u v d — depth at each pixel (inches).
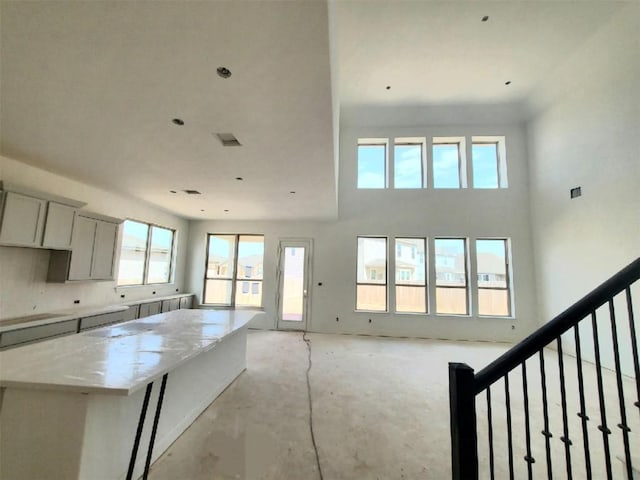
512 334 225.1
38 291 140.4
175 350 79.2
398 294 245.6
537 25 151.4
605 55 160.6
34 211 126.3
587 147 177.0
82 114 89.6
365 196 255.1
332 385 131.8
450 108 234.8
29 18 54.2
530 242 232.5
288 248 260.4
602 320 164.1
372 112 242.8
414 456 81.9
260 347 195.3
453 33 158.1
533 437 93.6
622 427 45.9
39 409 57.8
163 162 129.0
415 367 159.3
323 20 54.5
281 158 123.0
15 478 56.6
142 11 52.8
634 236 147.2
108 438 63.4
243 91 77.3
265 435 90.4
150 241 224.1
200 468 75.0
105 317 156.3
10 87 75.9
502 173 245.1
